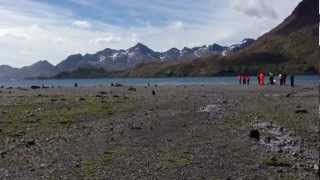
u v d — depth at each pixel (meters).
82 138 30.94
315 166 21.92
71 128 35.91
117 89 110.25
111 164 22.73
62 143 29.00
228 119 40.50
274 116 42.19
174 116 43.66
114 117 43.28
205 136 31.25
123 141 29.67
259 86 113.88
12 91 105.62
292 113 44.66
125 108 52.25
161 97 73.06
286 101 60.88
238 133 32.16
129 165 22.47
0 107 54.25
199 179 19.84
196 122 38.81
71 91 101.75
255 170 21.33
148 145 28.16
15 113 46.81
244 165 22.34
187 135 31.86
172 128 35.44
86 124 38.31
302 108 49.97
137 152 25.84
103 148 27.23
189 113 46.38
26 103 60.53
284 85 116.19
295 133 31.86
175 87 120.19
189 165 22.39
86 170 21.47
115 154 25.31
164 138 30.72
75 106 55.12
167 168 21.80
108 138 30.88
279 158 23.84
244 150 26.11
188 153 25.44
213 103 59.22
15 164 22.92
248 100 64.06
